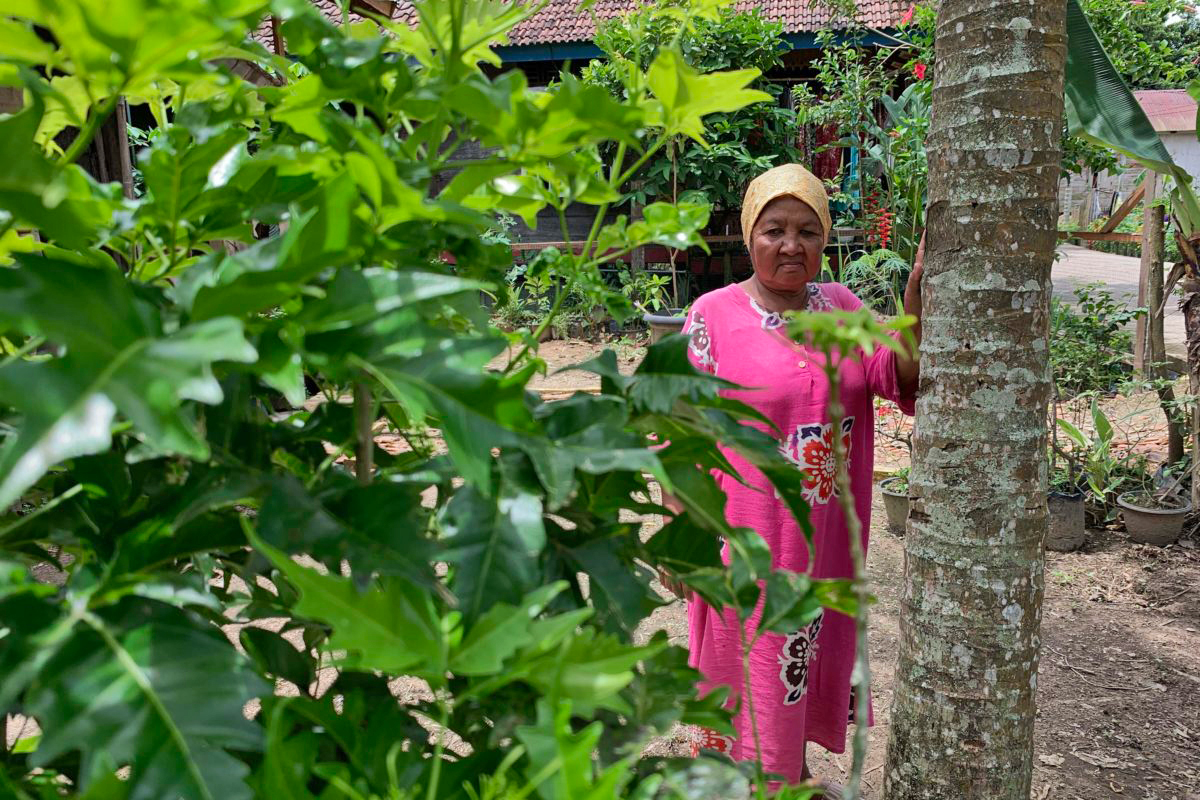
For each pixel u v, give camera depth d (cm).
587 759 53
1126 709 300
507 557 59
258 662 67
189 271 59
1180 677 320
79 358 46
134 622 54
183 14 50
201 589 59
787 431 193
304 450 77
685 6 81
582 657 56
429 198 65
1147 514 432
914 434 183
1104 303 648
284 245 55
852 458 201
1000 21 160
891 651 335
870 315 52
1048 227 167
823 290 213
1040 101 162
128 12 49
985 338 168
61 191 52
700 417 71
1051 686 315
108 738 48
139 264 78
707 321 209
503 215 903
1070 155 720
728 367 203
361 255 64
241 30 54
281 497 57
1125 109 391
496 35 83
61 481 75
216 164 75
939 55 172
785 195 194
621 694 64
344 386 78
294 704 62
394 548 56
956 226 169
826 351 54
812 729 212
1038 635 178
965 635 174
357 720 65
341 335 58
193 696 51
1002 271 166
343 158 69
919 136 688
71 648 51
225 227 77
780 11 963
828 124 847
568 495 57
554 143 64
